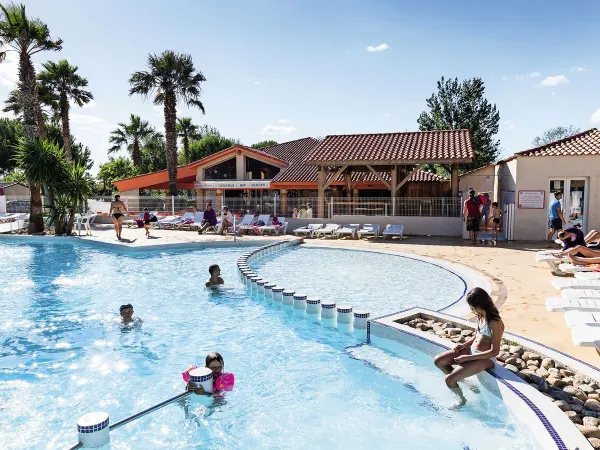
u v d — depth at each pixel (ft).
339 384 17.47
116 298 30.40
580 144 54.90
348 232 61.87
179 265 42.88
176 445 13.55
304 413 15.33
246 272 34.01
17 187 126.93
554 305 20.21
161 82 98.32
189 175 105.29
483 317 15.55
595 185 51.42
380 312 26.35
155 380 17.98
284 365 19.33
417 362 19.39
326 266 42.01
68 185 62.49
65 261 45.06
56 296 30.89
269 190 99.86
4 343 22.03
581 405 13.28
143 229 74.23
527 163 53.67
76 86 107.86
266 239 57.67
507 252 46.29
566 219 53.01
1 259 46.29
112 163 146.20
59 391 17.03
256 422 14.80
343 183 95.25
